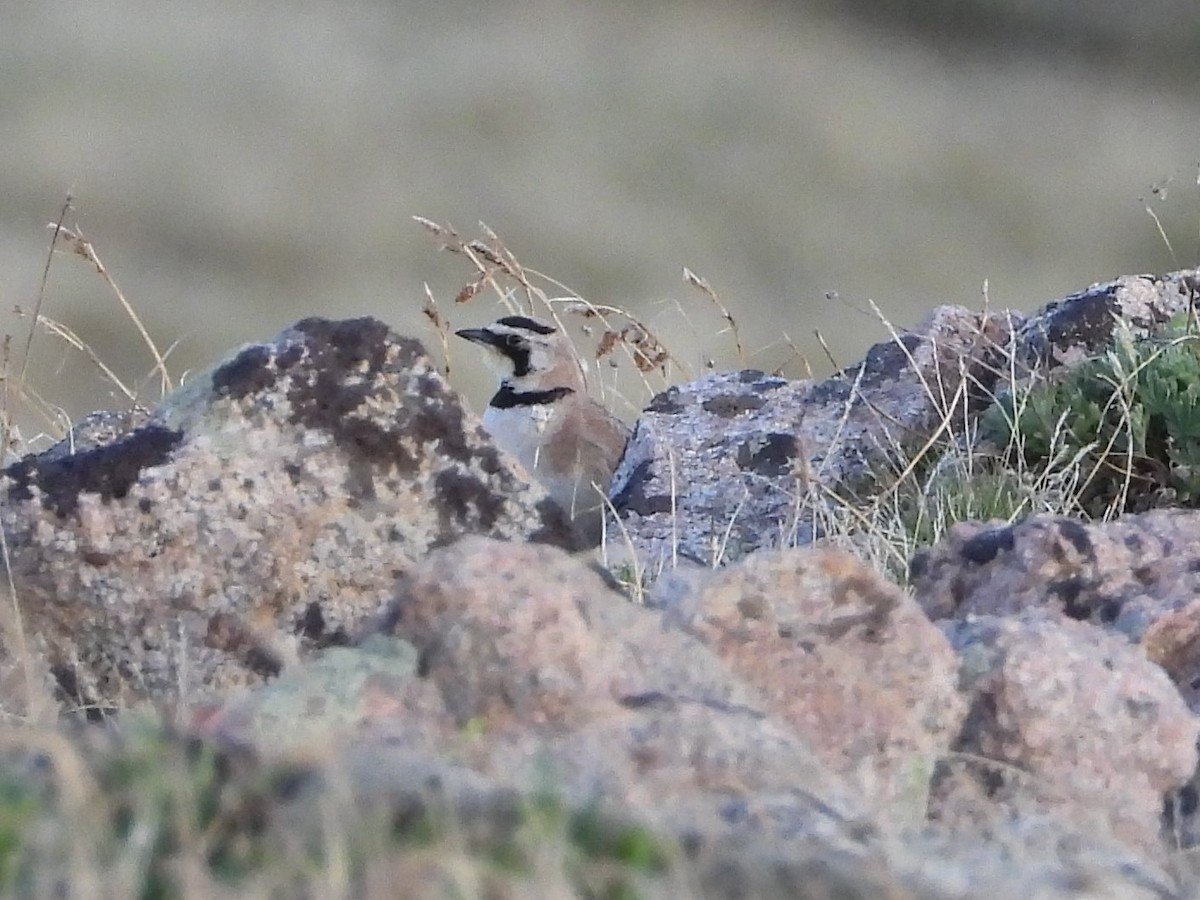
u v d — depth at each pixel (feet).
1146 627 35.27
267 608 36.09
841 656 30.96
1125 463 48.52
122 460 36.19
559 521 37.81
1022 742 30.53
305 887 21.97
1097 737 30.68
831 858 23.89
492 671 28.60
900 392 54.29
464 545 30.22
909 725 30.50
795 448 52.95
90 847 22.27
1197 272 54.95
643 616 30.53
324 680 28.53
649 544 49.39
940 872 24.47
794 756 27.55
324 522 36.60
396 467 37.32
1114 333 51.90
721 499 51.85
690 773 26.89
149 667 35.45
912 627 31.35
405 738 27.14
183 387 37.88
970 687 31.14
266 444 36.81
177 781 23.72
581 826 23.58
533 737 27.63
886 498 49.19
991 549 38.55
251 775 24.70
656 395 57.26
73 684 35.32
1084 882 24.97
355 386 37.58
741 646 31.09
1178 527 38.52
